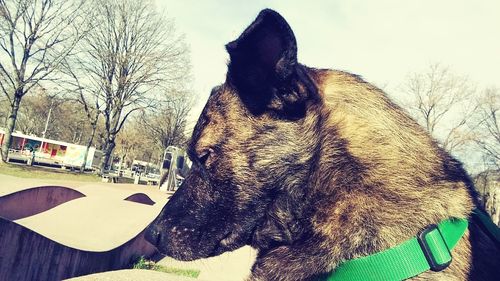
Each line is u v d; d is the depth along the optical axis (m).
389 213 0.36
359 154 0.38
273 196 0.40
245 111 0.41
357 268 0.35
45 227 1.32
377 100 0.41
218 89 0.45
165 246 0.45
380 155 0.38
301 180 0.39
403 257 0.34
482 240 0.38
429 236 0.34
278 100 0.40
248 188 0.41
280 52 0.38
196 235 0.43
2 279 0.87
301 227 0.39
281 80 0.39
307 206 0.38
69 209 1.56
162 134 8.59
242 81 0.41
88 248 1.16
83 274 1.10
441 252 0.34
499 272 0.36
